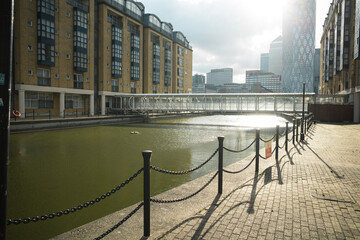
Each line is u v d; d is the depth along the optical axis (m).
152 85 61.94
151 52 61.22
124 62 50.31
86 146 19.88
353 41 36.34
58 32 35.19
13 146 19.36
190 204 4.93
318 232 3.79
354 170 7.69
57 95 36.34
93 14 41.41
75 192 9.49
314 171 7.57
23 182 10.81
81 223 6.83
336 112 35.19
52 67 34.41
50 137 24.22
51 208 7.95
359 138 16.06
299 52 190.25
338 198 5.23
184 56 78.75
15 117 27.31
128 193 9.17
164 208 4.77
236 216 4.34
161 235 3.72
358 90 31.97
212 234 3.72
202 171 12.18
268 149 8.40
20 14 29.92
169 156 16.16
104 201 8.39
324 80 70.00
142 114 48.56
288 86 194.75
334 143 13.81
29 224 6.79
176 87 73.88
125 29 50.16
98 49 44.53
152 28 60.38
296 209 4.65
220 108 42.28
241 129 33.66
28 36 31.02
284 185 6.14
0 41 2.03
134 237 3.71
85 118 33.69
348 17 38.66
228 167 8.05
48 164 14.04
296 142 14.15
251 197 5.29
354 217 4.31
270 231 3.81
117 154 16.88
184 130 32.28
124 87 50.53
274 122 48.16
